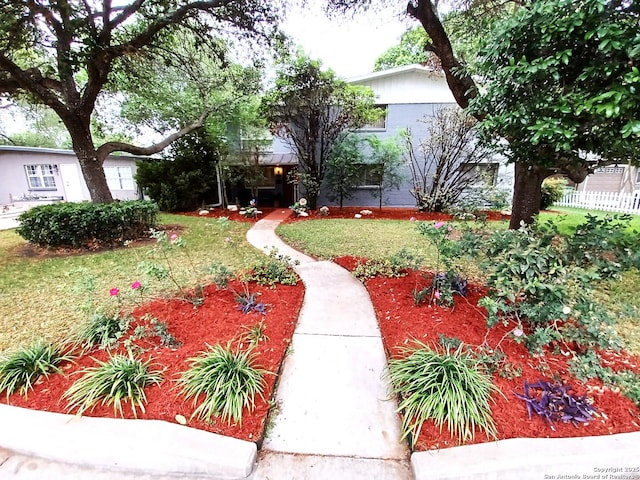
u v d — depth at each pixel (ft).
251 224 31.17
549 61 7.23
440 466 5.35
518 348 8.30
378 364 8.10
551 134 7.55
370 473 5.48
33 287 14.35
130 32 24.31
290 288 12.84
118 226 22.15
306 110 34.42
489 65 8.87
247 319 10.07
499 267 8.48
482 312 10.15
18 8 15.80
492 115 9.48
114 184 55.52
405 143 37.86
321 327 9.79
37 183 52.70
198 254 19.53
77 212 20.54
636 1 6.46
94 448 5.77
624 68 6.61
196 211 41.14
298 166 42.16
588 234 8.80
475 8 17.98
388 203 42.65
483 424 6.00
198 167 41.24
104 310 11.11
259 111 35.09
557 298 7.69
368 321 10.16
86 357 8.23
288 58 28.91
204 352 8.22
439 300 10.80
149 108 36.58
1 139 74.59
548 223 10.02
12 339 9.74
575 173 13.39
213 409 6.41
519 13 8.05
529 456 5.43
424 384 6.69
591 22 6.73
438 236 10.81
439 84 38.99
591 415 6.22
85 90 24.25
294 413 6.65
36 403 6.76
